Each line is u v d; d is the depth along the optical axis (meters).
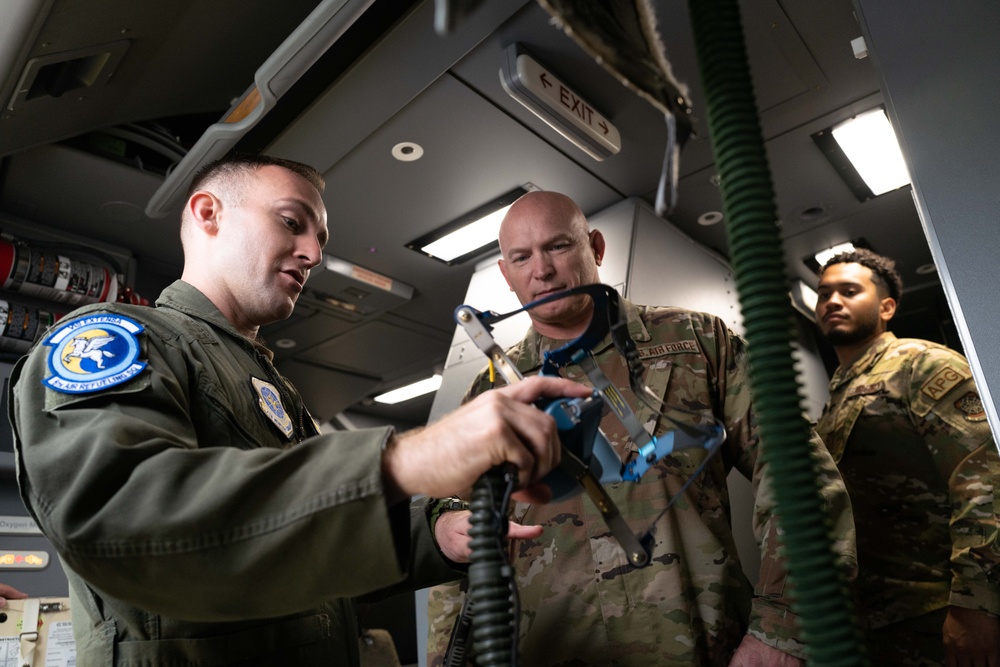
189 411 1.22
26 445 0.95
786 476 0.57
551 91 2.51
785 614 1.50
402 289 3.92
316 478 0.83
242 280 1.58
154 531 0.81
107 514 0.83
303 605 0.87
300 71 2.42
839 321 3.07
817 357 4.27
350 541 0.81
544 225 2.08
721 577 1.66
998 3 1.53
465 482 0.81
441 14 0.56
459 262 3.75
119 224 3.54
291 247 1.62
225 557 0.81
